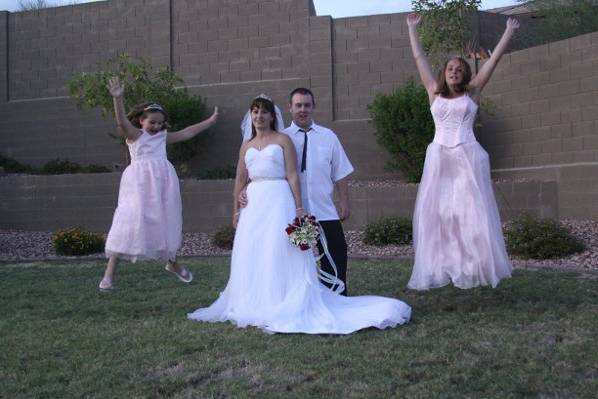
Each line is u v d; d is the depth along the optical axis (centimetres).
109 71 1528
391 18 1481
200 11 1611
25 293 759
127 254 739
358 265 913
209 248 1182
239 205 623
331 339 524
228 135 1572
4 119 1738
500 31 1504
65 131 1688
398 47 1476
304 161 623
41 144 1708
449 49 1325
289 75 1548
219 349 501
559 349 482
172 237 752
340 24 1509
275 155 600
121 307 673
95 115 1661
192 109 1498
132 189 742
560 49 1210
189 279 791
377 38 1488
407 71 1471
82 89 1477
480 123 1320
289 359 469
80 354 499
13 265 1013
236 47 1583
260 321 562
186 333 552
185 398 405
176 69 1625
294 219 588
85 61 1694
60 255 1150
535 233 945
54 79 1711
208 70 1602
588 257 912
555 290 695
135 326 585
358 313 566
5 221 1480
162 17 1633
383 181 1427
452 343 502
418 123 1290
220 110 1577
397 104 1305
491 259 589
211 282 815
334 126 1495
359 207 1263
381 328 548
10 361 487
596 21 1381
